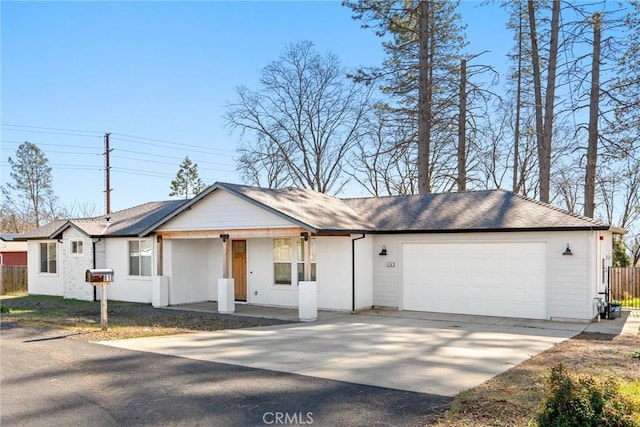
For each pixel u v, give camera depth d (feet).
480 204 54.19
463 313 49.83
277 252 57.21
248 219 51.03
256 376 25.41
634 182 98.22
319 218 50.21
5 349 33.09
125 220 71.67
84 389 23.52
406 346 33.17
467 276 49.75
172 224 57.62
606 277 53.01
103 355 30.94
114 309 55.98
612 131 68.03
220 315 50.21
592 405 14.96
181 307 57.62
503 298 47.80
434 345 33.50
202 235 54.80
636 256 104.94
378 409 20.06
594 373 25.04
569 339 35.91
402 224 53.98
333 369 26.76
